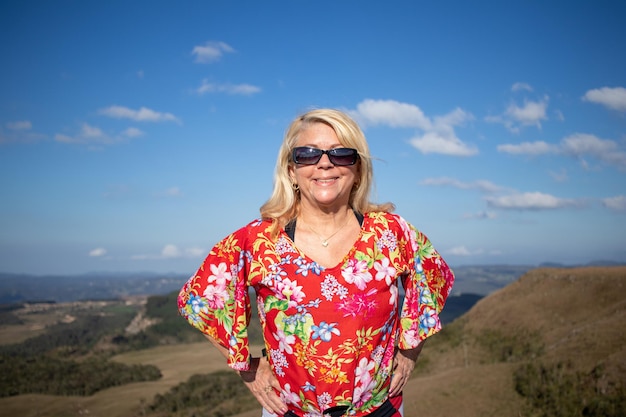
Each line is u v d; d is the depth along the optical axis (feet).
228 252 10.35
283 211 10.16
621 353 80.89
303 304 9.54
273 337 9.94
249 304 10.44
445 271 11.00
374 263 9.84
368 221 10.27
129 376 343.05
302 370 9.66
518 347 169.78
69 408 262.88
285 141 10.41
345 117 10.25
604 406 65.26
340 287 9.57
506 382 87.40
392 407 10.43
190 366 380.17
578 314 177.68
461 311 430.61
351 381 9.57
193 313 10.39
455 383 92.84
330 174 9.93
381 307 9.79
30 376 339.36
